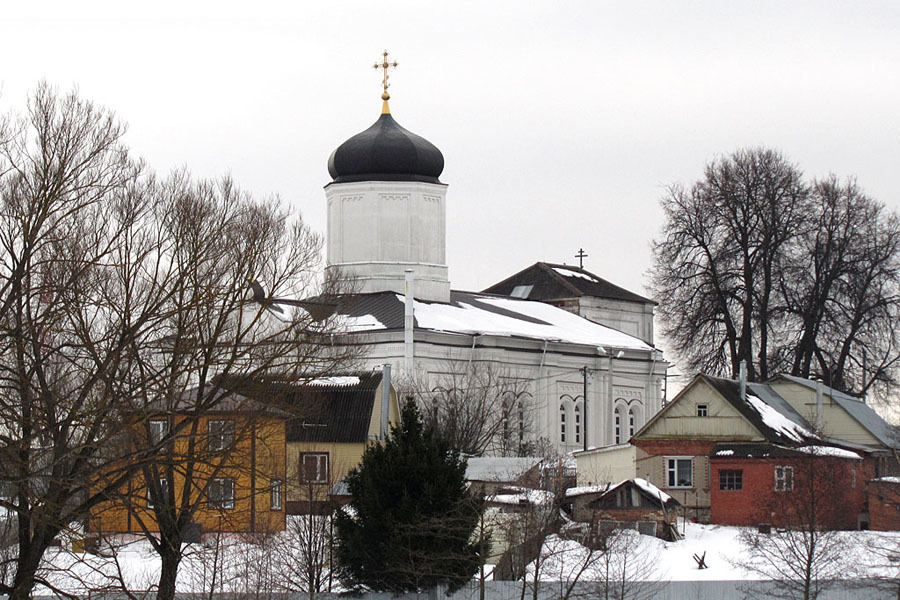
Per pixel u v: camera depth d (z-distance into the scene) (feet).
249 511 261.65
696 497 368.07
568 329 504.84
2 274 189.16
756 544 271.69
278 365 247.29
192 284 221.66
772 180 460.96
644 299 572.10
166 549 216.95
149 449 194.70
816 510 289.94
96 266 206.59
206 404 214.28
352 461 310.45
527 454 399.65
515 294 558.15
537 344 469.16
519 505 255.29
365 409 316.60
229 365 219.82
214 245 233.14
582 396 485.56
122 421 196.54
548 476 269.64
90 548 214.28
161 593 214.28
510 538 239.91
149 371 217.77
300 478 265.95
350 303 361.92
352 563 235.61
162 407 221.25
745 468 357.82
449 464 239.30
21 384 184.03
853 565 273.54
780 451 355.97
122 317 203.82
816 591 255.29
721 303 463.01
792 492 301.63
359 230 472.85
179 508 220.64
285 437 281.95
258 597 224.53
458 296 499.51
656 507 320.09
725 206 463.01
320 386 323.16
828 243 458.09
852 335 458.50
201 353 230.89
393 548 231.09
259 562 233.76
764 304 460.14
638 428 508.12
